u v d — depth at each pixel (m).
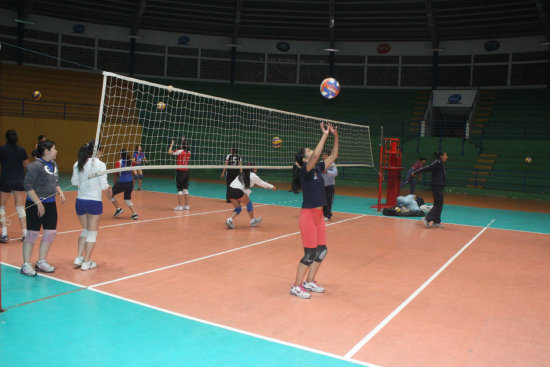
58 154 21.70
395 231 9.46
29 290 4.96
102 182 5.73
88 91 24.48
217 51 27.64
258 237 8.30
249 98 26.47
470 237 9.05
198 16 25.56
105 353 3.54
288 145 22.30
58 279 5.38
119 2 24.28
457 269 6.46
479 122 23.31
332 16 23.78
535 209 14.86
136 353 3.56
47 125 21.34
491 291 5.47
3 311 4.34
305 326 4.21
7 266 5.86
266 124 24.45
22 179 7.06
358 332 4.11
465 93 24.61
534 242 8.74
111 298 4.79
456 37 25.58
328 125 5.11
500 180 19.45
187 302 4.75
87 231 5.85
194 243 7.62
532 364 3.57
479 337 4.07
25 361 3.37
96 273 5.67
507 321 4.49
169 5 24.75
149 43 26.95
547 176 18.80
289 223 9.98
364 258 6.96
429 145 21.88
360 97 26.42
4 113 21.50
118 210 10.02
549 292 5.50
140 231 8.50
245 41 27.66
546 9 21.64
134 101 24.92
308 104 26.17
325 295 5.15
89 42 25.97
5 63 23.95
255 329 4.10
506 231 9.97
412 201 12.05
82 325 4.07
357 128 24.02
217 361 3.46
